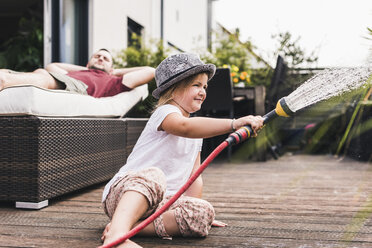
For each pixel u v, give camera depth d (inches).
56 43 167.2
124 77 123.2
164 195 55.0
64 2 170.1
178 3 299.4
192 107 55.6
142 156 55.5
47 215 69.2
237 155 174.9
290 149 171.3
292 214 69.2
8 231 58.7
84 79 118.8
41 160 73.9
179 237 55.4
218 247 50.8
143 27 239.0
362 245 51.1
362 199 77.2
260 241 53.3
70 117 87.0
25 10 228.7
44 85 98.1
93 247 50.8
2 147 74.7
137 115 169.6
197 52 216.8
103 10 189.6
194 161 59.9
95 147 94.9
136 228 43.7
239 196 86.7
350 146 148.6
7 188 74.7
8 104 74.0
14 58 175.3
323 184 102.3
